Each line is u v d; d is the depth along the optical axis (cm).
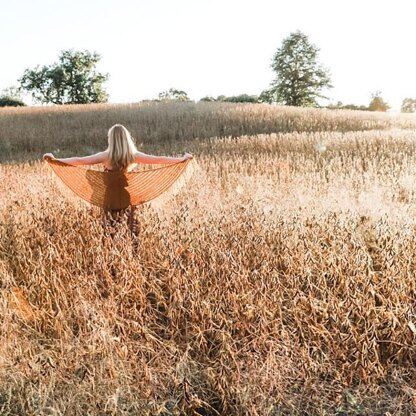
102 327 292
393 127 2147
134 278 341
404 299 318
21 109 3088
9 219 459
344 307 310
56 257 368
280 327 307
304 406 261
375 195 633
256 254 382
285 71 7100
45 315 319
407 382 277
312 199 586
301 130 2223
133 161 410
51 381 255
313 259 363
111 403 243
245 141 1423
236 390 259
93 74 7500
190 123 2278
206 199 570
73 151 1825
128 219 425
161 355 291
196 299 321
